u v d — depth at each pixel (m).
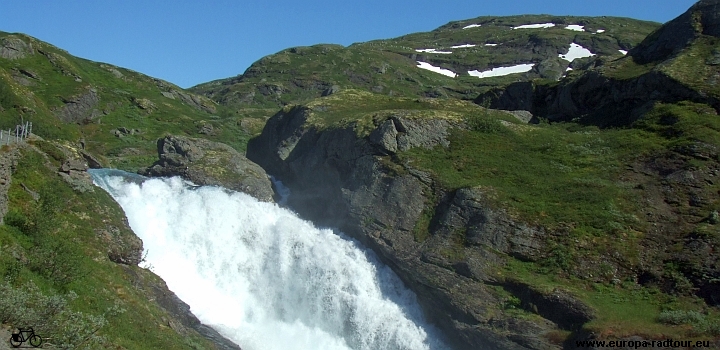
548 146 43.91
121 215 35.94
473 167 41.91
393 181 41.09
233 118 91.81
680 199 36.44
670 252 33.44
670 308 30.66
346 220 41.72
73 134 60.97
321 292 38.69
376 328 35.97
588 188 38.47
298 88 126.69
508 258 35.28
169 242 41.94
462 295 33.81
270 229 43.31
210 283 40.59
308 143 51.06
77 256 28.14
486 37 184.25
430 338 34.88
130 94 88.94
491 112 53.66
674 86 44.22
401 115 45.03
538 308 31.91
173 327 29.83
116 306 25.11
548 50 158.00
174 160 50.16
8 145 31.89
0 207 26.97
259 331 37.03
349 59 140.38
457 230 37.25
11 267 22.80
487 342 31.84
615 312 30.75
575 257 34.22
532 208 37.28
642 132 42.81
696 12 49.62
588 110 51.72
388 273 38.41
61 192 33.22
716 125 40.47
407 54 158.88
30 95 62.44
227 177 48.66
